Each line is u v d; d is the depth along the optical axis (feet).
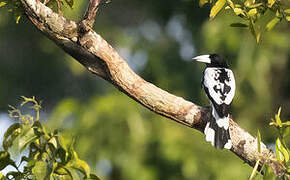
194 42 53.16
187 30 56.08
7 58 61.67
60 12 25.25
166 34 56.75
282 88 54.34
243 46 47.96
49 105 62.39
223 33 47.75
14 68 61.93
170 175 45.37
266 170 21.40
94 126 45.96
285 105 54.34
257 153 24.35
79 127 45.98
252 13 22.44
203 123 25.48
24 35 60.95
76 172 19.79
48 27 23.72
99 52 23.97
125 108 46.14
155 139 45.73
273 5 23.03
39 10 23.52
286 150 21.91
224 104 31.07
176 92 52.75
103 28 58.70
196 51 52.13
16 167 20.34
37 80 62.08
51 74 61.77
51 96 62.13
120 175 46.01
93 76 59.57
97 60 24.62
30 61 61.82
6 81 61.87
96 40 23.84
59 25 23.58
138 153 45.47
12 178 20.10
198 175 44.78
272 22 23.26
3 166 20.30
